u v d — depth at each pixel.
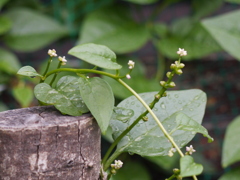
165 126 0.86
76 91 0.82
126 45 1.44
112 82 1.37
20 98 1.36
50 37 1.64
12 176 0.77
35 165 0.77
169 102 0.88
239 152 1.24
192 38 1.52
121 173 1.46
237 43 1.33
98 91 0.79
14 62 1.58
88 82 0.80
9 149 0.77
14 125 0.77
